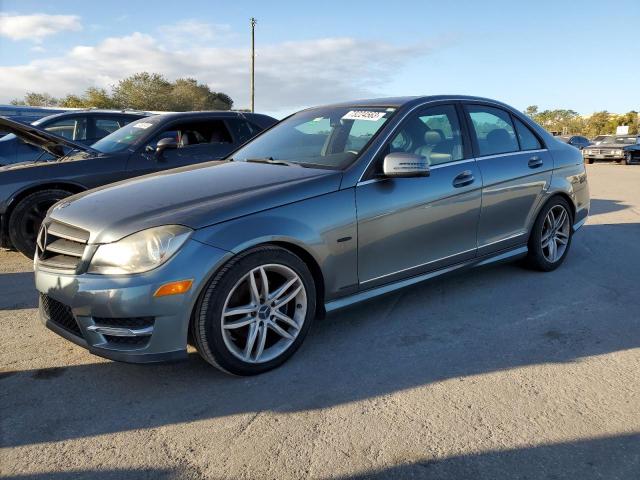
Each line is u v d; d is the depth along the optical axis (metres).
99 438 2.43
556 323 3.72
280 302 3.05
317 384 2.90
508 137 4.53
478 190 4.03
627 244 6.12
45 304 3.06
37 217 5.33
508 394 2.78
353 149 3.58
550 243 4.88
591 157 23.20
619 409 2.64
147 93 46.50
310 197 3.15
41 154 6.12
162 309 2.64
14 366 3.13
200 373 3.04
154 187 3.29
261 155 4.05
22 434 2.46
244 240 2.81
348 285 3.35
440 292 4.35
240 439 2.41
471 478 2.15
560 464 2.23
